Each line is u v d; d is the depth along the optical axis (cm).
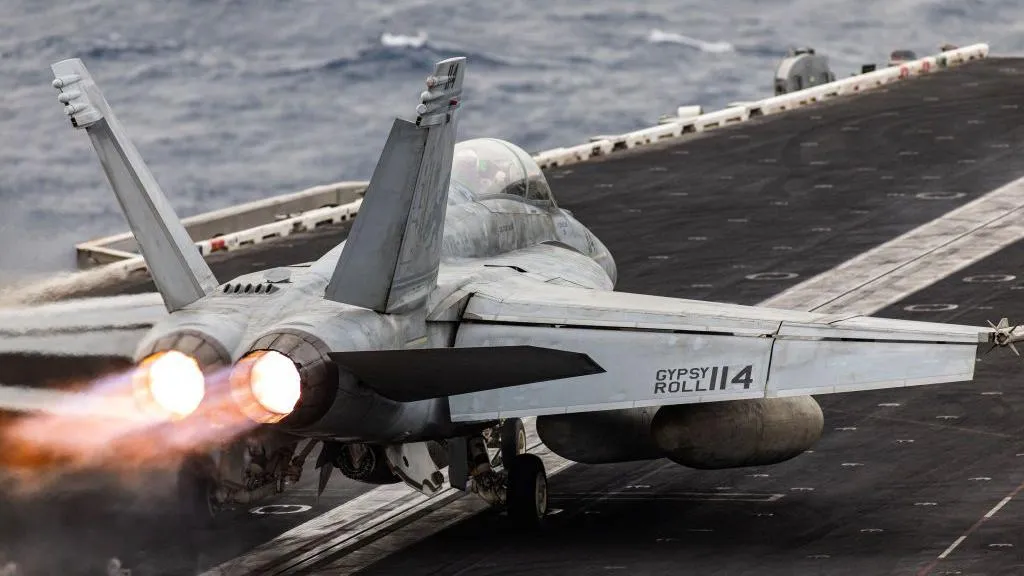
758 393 6512
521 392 6788
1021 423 9006
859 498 7825
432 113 6366
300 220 14900
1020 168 15725
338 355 5953
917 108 18788
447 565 7056
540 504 7519
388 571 7031
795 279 12512
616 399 6688
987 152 16412
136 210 6644
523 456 7494
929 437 8825
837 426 9106
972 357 6272
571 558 7038
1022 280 12219
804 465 8431
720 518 7594
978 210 14325
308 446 6838
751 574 6700
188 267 6669
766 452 7219
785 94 19838
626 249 13538
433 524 7750
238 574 7069
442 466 7756
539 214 8638
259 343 6225
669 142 17700
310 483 8544
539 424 7638
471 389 6184
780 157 16700
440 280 7156
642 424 7581
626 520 7631
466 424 7031
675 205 14975
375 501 8188
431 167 6475
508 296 7112
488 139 8644
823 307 11775
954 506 7606
